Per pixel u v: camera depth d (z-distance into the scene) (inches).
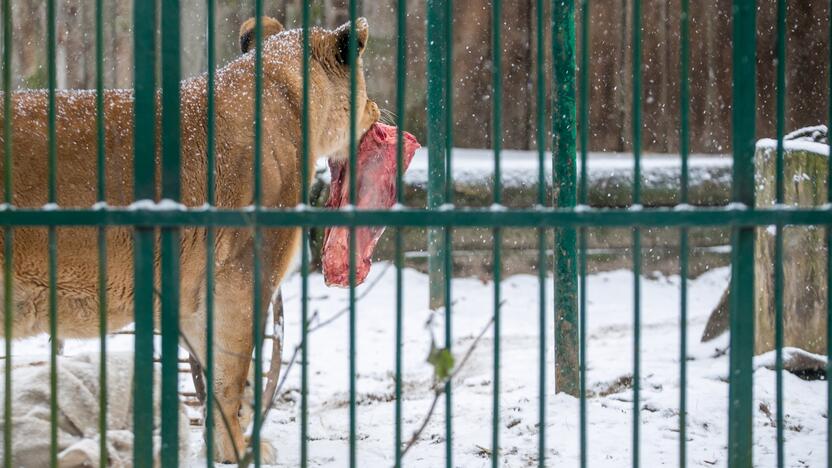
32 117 344.2
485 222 239.3
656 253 861.8
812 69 987.9
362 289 762.8
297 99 409.1
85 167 346.9
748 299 244.5
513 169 847.7
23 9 810.8
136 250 239.0
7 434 243.0
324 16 882.8
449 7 241.1
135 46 238.4
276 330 400.8
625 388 489.4
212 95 244.2
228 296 376.5
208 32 243.9
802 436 402.6
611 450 378.3
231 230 377.1
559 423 412.2
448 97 242.5
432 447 388.8
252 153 385.1
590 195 848.3
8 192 242.2
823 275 492.4
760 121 986.7
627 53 950.4
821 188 498.9
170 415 240.1
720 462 364.5
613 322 687.7
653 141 955.3
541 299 243.1
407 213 238.2
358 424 431.8
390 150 448.1
